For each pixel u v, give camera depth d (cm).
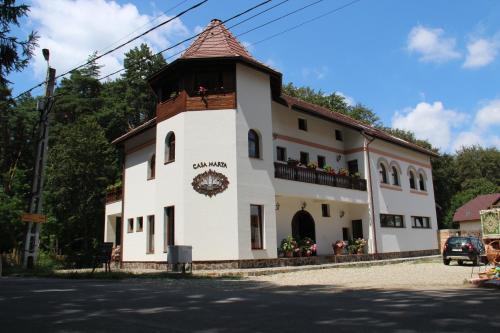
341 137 3138
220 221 2052
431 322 652
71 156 3894
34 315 727
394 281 1488
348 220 3030
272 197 2236
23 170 3934
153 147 2609
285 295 1038
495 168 7125
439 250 3628
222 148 2116
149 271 2028
